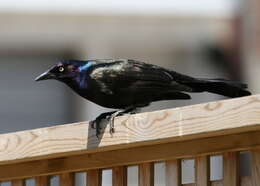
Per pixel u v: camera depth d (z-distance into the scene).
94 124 8.23
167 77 9.23
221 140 7.74
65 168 8.57
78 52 17.14
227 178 7.72
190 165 14.08
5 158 8.67
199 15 17.42
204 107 7.64
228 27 17.67
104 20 17.19
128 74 9.41
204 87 9.19
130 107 9.59
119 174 8.30
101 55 17.11
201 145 7.84
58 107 17.14
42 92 17.17
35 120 17.11
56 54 17.22
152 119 7.90
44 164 8.69
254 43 17.80
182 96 9.38
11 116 17.08
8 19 17.14
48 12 17.19
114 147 8.13
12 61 17.19
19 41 17.17
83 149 8.24
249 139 7.60
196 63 17.34
